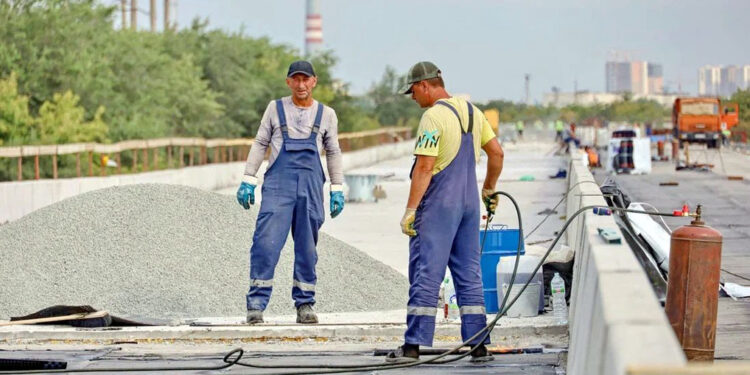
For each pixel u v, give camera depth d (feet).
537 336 85.35
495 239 93.97
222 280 108.58
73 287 106.73
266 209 90.17
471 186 73.20
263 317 99.40
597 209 75.82
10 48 314.35
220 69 506.07
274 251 90.33
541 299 92.84
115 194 119.44
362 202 275.18
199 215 116.67
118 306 103.96
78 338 86.48
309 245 91.45
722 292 112.78
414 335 72.59
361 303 107.45
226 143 358.23
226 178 349.00
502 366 72.54
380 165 495.82
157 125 370.12
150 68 406.41
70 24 340.18
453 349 73.10
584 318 51.80
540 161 487.61
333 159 92.89
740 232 181.06
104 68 352.49
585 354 45.75
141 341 86.38
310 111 91.15
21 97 298.15
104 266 109.19
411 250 73.72
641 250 97.60
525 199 266.36
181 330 86.48
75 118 307.37
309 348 83.15
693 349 74.49
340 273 111.34
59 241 112.78
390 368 71.20
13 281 107.24
